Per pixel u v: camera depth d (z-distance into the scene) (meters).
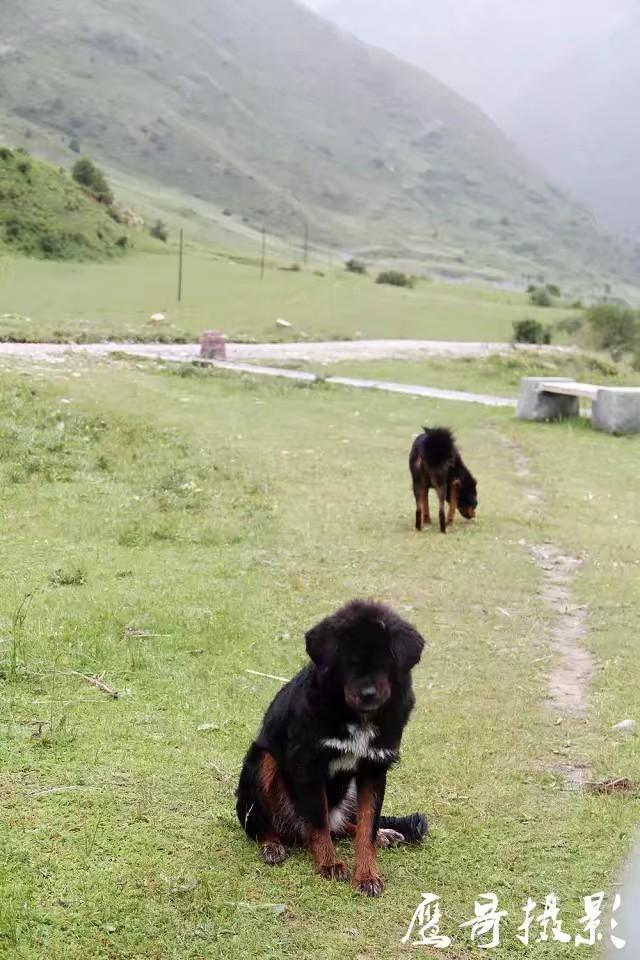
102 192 75.69
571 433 16.61
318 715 6.40
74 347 21.84
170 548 11.21
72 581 10.38
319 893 6.43
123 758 8.09
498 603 10.59
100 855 6.63
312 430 15.84
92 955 5.64
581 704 9.22
